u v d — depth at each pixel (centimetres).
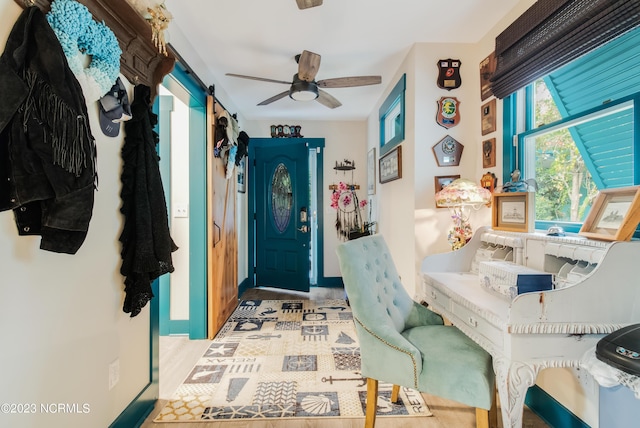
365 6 197
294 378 208
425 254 244
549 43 161
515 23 186
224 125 289
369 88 334
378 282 168
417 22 216
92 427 130
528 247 163
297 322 312
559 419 159
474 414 173
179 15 204
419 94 243
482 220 227
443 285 172
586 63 154
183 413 173
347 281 153
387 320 153
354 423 165
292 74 295
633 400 126
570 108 168
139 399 165
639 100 130
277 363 228
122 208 147
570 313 116
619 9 125
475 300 144
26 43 91
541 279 135
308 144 437
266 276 449
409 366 137
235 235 353
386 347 142
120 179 148
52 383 110
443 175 243
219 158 293
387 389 199
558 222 175
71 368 119
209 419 168
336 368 221
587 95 157
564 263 147
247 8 198
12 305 97
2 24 91
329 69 287
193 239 272
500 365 120
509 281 141
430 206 243
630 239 121
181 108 283
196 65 252
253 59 266
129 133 150
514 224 179
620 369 97
